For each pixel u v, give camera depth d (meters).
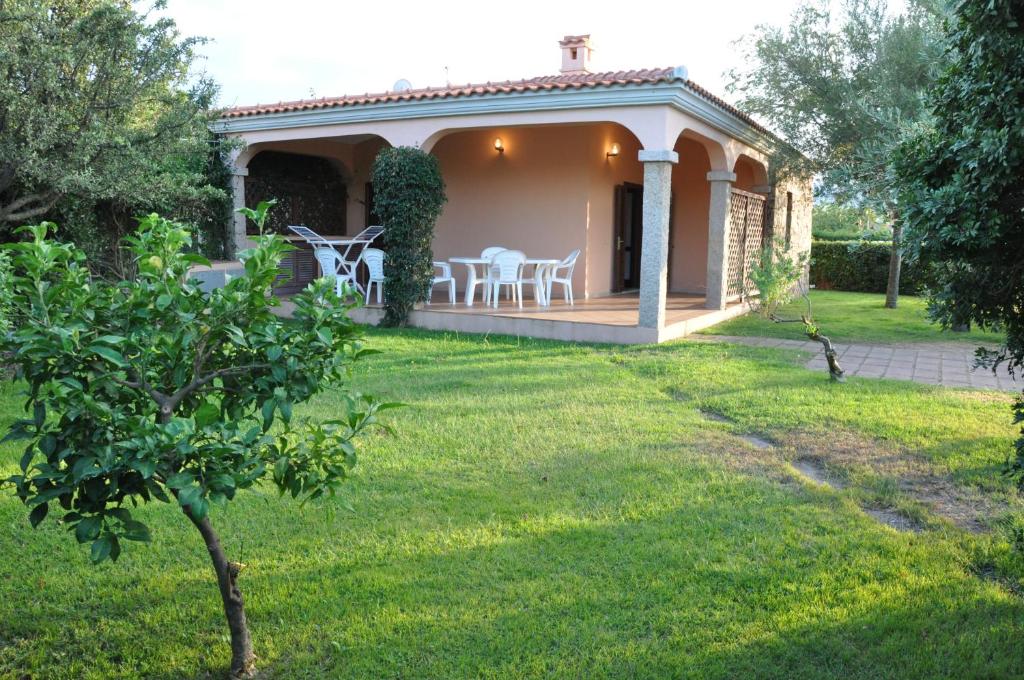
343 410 6.19
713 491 4.54
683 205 16.11
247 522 4.05
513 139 13.60
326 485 2.64
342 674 2.80
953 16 3.12
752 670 2.81
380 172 11.01
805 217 18.09
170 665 2.90
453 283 11.95
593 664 2.85
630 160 14.66
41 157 8.45
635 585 3.40
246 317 2.62
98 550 2.21
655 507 4.27
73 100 8.53
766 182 14.77
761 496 4.46
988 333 11.54
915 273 3.28
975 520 4.22
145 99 9.26
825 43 13.82
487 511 4.20
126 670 2.86
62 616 3.21
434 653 2.92
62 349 2.27
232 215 12.88
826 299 17.16
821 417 6.25
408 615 3.17
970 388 7.57
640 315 9.99
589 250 13.29
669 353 9.23
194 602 3.30
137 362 2.46
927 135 3.15
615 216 14.24
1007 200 2.71
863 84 13.50
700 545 3.80
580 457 5.14
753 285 14.17
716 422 6.10
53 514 4.13
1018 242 2.83
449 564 3.59
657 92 9.49
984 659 2.87
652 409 6.46
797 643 2.97
